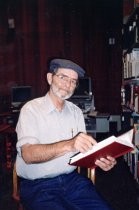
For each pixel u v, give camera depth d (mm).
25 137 1746
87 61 6414
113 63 6344
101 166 1787
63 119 1952
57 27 6438
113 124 6359
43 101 1944
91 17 6324
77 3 6336
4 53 6430
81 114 2107
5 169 4422
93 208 1747
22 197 1848
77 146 1506
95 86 6414
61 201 1791
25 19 6422
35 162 1645
